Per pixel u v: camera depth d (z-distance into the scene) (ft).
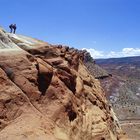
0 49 98.12
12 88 86.89
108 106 139.13
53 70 101.19
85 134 98.07
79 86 111.86
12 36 117.39
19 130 78.23
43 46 108.27
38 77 93.86
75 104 101.60
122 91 507.30
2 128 78.33
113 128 125.49
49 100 92.68
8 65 91.71
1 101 82.23
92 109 113.09
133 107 431.43
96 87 136.67
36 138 77.30
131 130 300.20
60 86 97.96
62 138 83.92
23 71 92.73
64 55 114.93
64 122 90.48
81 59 144.05
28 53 100.53
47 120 86.48
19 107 84.58
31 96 89.76
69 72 105.29
